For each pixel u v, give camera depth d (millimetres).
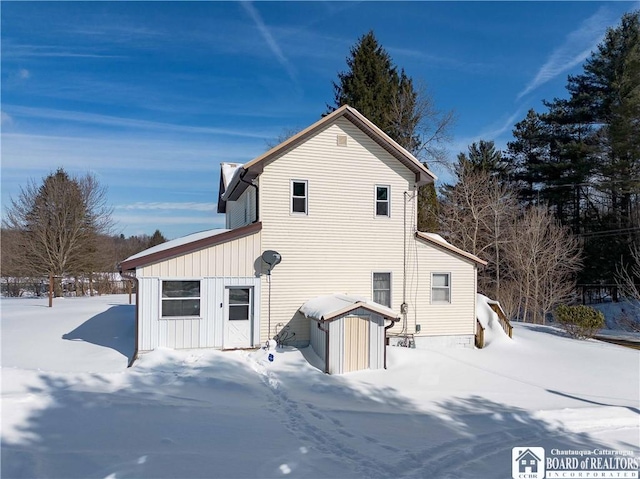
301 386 10445
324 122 14906
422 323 15875
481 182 32562
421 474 5648
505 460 6430
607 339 20844
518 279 30344
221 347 13406
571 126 34812
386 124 30594
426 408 9008
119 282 41312
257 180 14414
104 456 5156
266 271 14086
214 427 6633
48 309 22688
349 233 15188
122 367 11953
